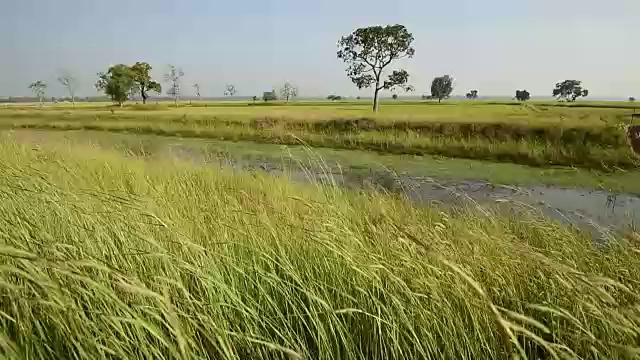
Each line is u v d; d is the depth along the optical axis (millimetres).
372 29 51000
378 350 2426
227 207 3773
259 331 2266
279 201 4383
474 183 11180
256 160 15102
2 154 6645
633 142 12477
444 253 2867
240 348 2213
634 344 2092
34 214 3084
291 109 57000
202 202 4273
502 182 11375
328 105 80438
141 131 28609
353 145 19562
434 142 18469
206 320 2037
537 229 4941
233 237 3287
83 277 1645
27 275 1644
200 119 31000
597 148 14297
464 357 2238
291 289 2648
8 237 2398
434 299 2404
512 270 3051
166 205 3889
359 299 2613
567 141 15750
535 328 2547
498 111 33312
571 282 2473
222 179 7195
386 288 2619
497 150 16203
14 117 41156
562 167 13516
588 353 2240
